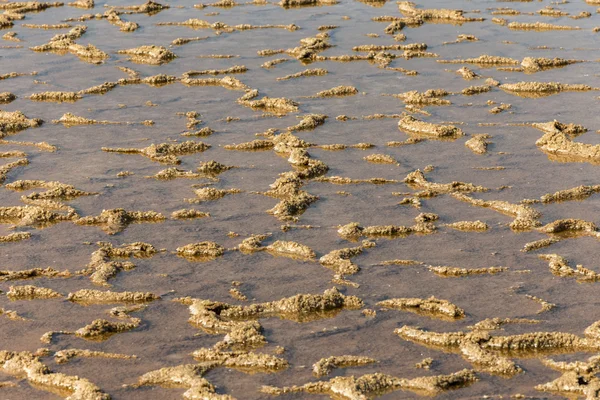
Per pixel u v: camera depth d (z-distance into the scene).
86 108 17.83
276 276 11.50
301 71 20.16
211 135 16.42
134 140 16.14
